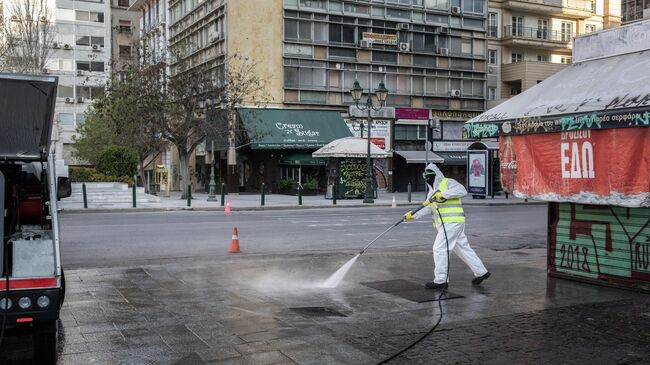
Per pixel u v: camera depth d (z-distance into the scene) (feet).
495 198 103.71
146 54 105.60
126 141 116.06
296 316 20.76
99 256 35.96
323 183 124.06
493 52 149.38
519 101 28.50
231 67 113.70
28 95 15.83
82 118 197.57
